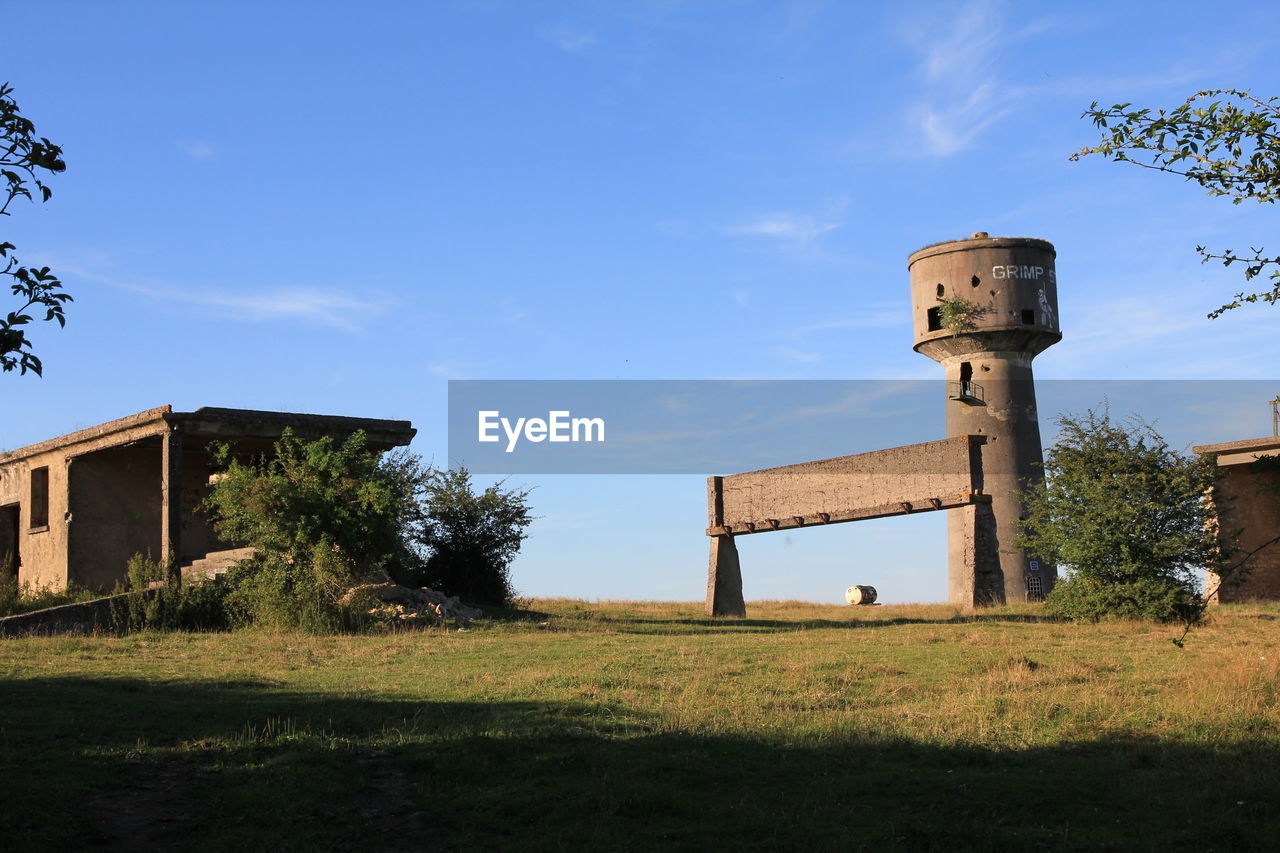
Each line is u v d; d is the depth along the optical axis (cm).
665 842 821
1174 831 838
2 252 844
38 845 795
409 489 2748
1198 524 2433
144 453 3045
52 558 2977
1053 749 1112
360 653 1886
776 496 3356
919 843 811
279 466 2742
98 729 1135
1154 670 1528
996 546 2903
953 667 1587
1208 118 891
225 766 1008
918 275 4700
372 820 888
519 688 1461
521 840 827
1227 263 935
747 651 1834
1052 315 4544
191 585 2447
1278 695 1278
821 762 1044
